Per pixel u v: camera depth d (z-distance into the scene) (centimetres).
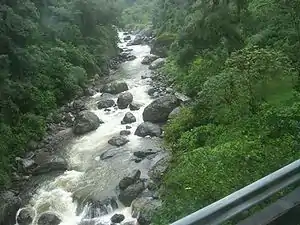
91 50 3603
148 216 1421
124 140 2091
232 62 1623
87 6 3703
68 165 1920
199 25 2616
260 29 2245
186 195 1069
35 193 1725
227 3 2394
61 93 2708
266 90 1552
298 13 1881
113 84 2908
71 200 1655
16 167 1933
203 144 1603
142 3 7100
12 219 1573
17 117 2233
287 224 409
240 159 1148
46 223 1530
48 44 3058
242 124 1481
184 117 1966
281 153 1071
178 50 3234
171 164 1645
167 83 2931
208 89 1686
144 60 3716
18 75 2473
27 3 2798
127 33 5478
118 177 1770
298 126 1223
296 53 1816
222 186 999
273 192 393
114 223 1495
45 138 2228
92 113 2391
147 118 2291
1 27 2370
